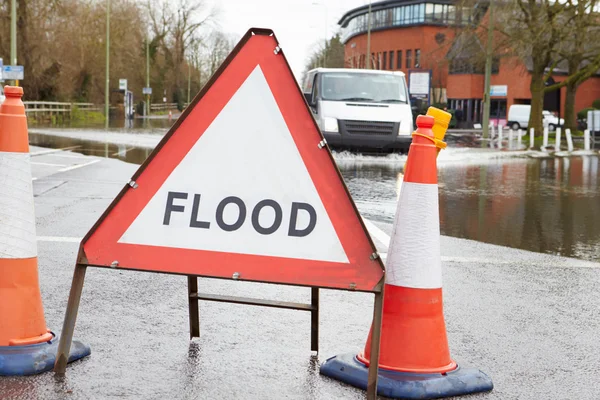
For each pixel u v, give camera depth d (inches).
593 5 1628.9
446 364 175.0
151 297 250.4
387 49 4087.1
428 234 173.2
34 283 180.7
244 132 173.6
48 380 168.9
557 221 473.4
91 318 221.8
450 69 3260.3
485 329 227.1
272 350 198.1
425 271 172.6
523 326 231.8
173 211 173.6
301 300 255.8
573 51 1798.7
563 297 271.6
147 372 177.3
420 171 173.5
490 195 624.7
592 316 246.1
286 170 171.6
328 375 178.7
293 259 169.0
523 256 350.3
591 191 671.1
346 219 168.2
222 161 174.1
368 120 933.2
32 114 2097.7
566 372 189.0
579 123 2935.5
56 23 2209.6
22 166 179.3
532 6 1669.5
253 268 169.8
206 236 172.4
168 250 172.4
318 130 171.0
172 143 174.9
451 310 248.7
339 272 166.9
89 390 163.9
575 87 2214.6
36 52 2132.1
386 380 167.8
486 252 358.0
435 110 184.4
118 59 2797.7
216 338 206.8
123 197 173.9
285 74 173.3
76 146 1076.5
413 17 3853.3
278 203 171.3
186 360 187.3
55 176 643.5
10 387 163.5
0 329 175.8
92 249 172.9
